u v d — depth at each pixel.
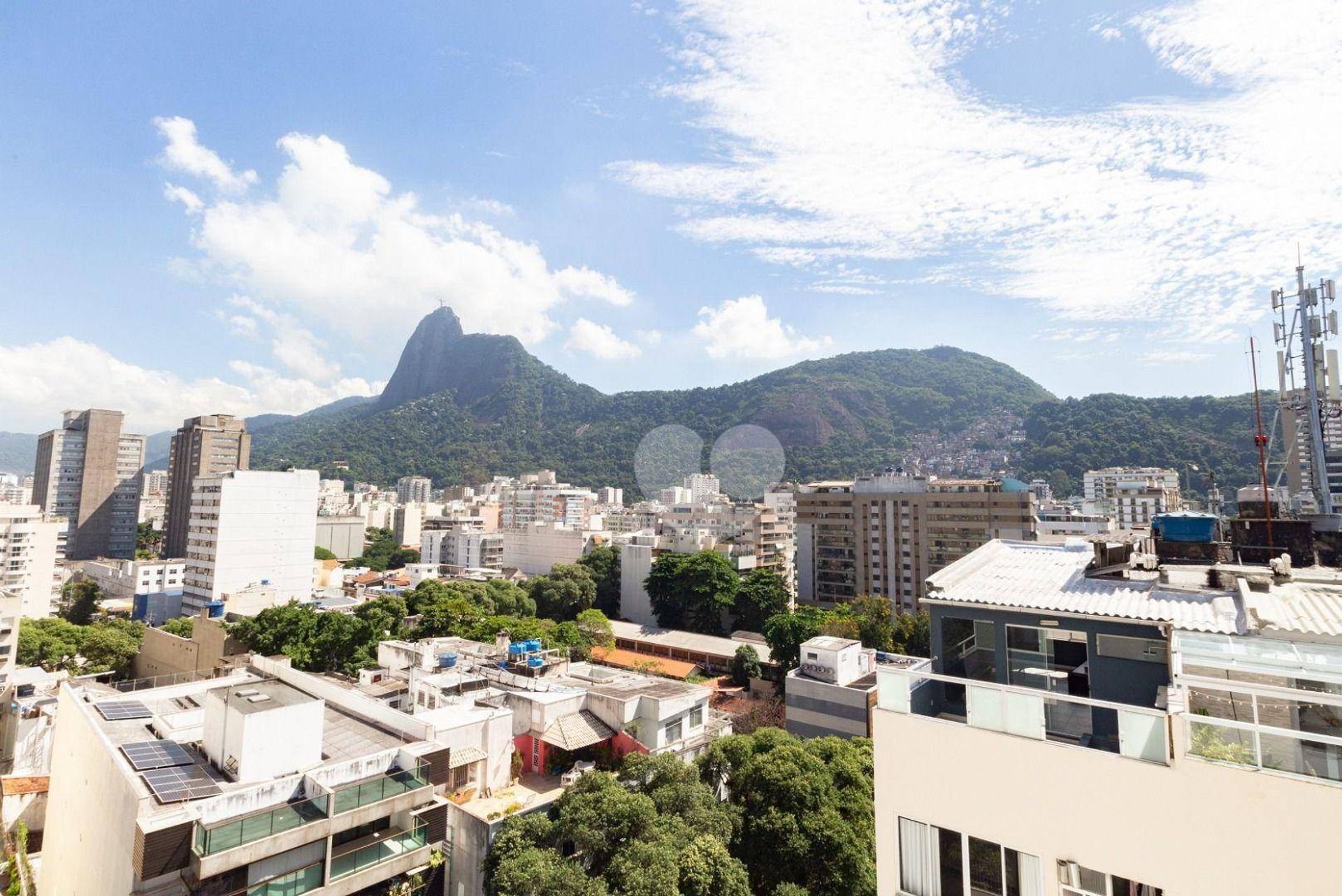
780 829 24.59
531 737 34.56
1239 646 8.48
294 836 20.19
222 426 146.25
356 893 21.95
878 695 9.23
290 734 23.22
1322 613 9.23
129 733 26.39
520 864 21.97
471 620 69.75
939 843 8.47
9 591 71.19
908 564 97.69
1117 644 9.70
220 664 52.31
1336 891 6.11
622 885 20.80
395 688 38.59
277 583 96.50
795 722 50.25
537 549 131.50
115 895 19.64
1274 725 7.76
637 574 107.06
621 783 26.97
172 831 18.30
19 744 42.59
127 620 87.62
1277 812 6.47
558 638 76.94
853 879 23.95
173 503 143.38
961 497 94.81
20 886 32.19
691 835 23.16
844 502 103.12
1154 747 7.21
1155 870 6.98
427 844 23.67
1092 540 14.08
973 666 10.85
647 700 35.38
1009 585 11.54
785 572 120.94
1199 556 13.07
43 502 159.12
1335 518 15.46
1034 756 7.86
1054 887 7.57
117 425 159.50
